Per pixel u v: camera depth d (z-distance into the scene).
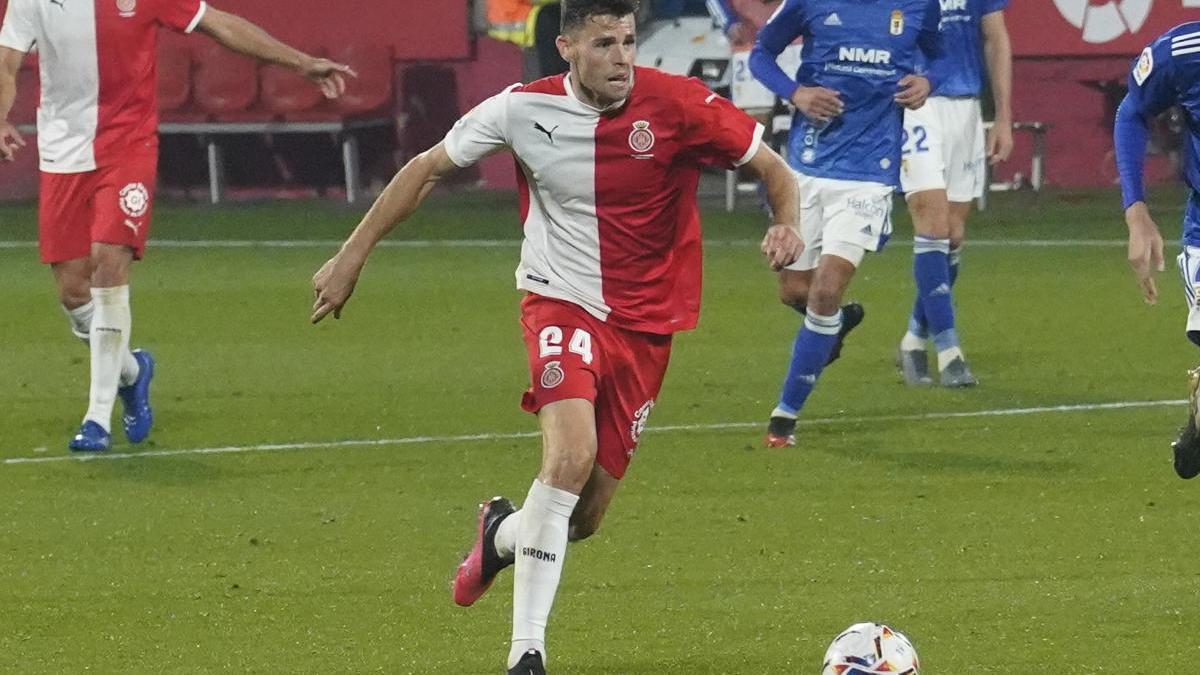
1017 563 22.02
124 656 18.67
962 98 34.97
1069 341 38.88
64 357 38.53
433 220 62.16
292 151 69.06
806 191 29.55
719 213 62.84
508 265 51.94
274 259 53.50
